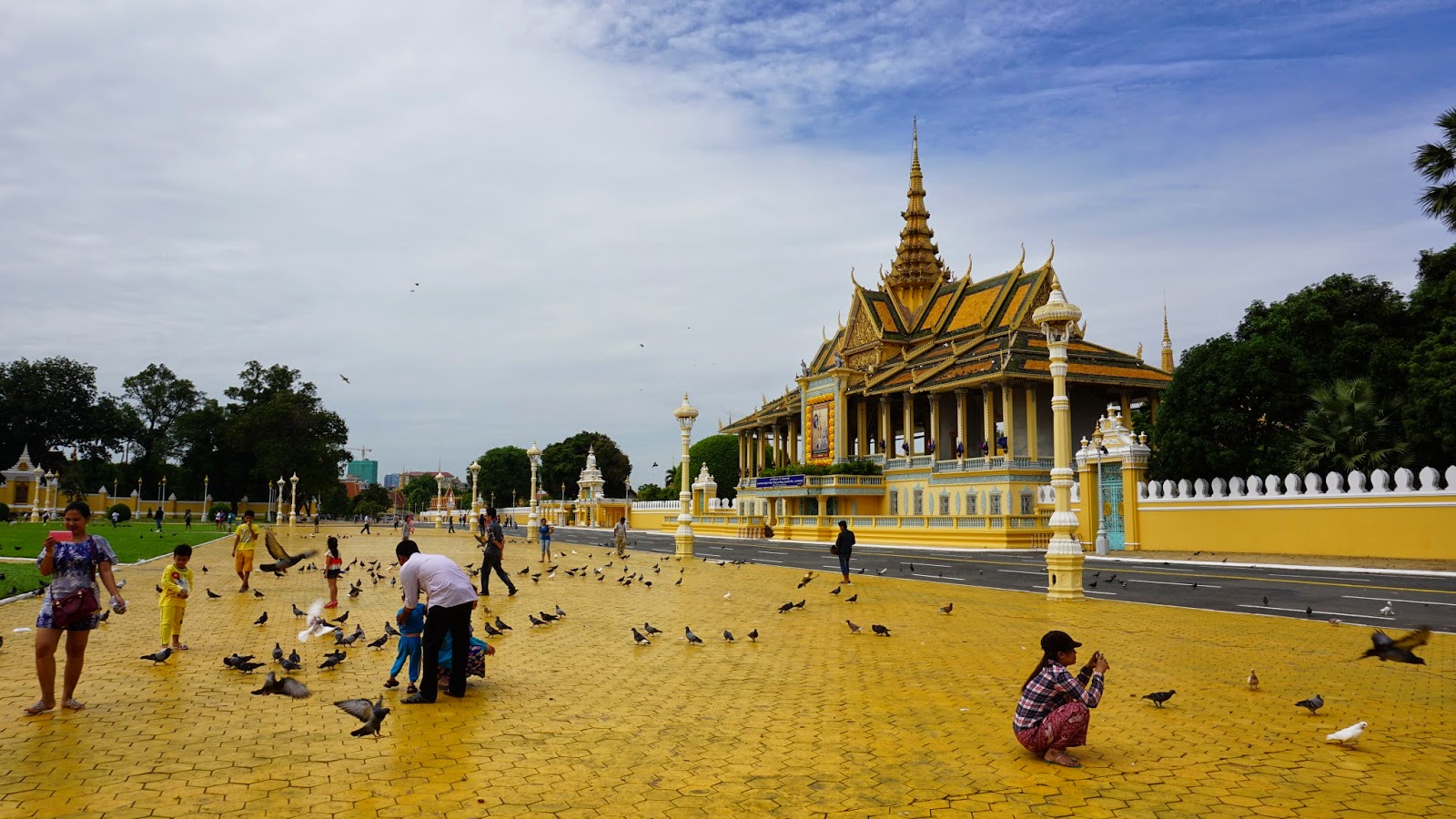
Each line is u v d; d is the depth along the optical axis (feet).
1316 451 123.13
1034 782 24.14
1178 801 22.53
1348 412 121.39
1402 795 22.90
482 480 506.89
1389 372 127.03
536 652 46.29
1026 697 26.58
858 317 264.11
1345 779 24.29
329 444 373.81
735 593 78.89
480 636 52.03
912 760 26.25
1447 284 124.77
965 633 53.06
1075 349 206.08
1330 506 113.39
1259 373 130.41
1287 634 52.01
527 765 25.64
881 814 21.59
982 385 197.36
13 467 344.08
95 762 25.62
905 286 271.69
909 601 72.02
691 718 31.53
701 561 128.77
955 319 241.96
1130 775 24.67
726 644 48.85
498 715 31.89
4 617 56.08
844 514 227.61
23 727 29.66
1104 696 35.12
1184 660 43.47
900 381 221.05
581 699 34.68
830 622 58.85
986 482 187.01
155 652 45.32
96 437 371.35
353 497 647.56
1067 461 73.05
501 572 76.74
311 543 179.22
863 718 31.50
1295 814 21.58
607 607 67.92
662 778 24.48
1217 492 127.13
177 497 392.47
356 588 70.69
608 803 22.43
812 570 110.01
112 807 21.79
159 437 398.21
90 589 32.42
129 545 141.79
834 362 284.00
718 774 24.91
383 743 28.04
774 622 58.85
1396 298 136.87
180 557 45.16
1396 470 108.58
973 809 21.98
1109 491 143.43
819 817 21.42
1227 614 61.67
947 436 230.27
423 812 21.66
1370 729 29.76
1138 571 103.24
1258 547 120.98
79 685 36.68
